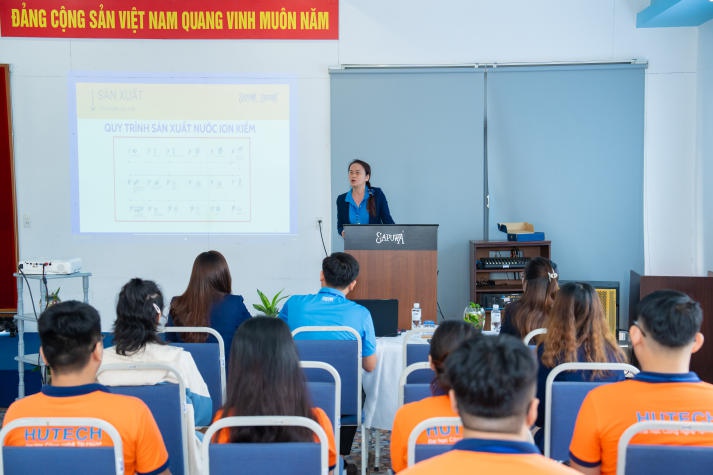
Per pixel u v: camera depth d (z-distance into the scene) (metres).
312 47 5.92
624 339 4.72
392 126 5.91
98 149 5.96
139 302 2.33
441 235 5.97
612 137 5.83
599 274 5.94
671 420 1.58
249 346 1.70
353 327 2.99
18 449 1.55
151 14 5.88
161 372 2.21
